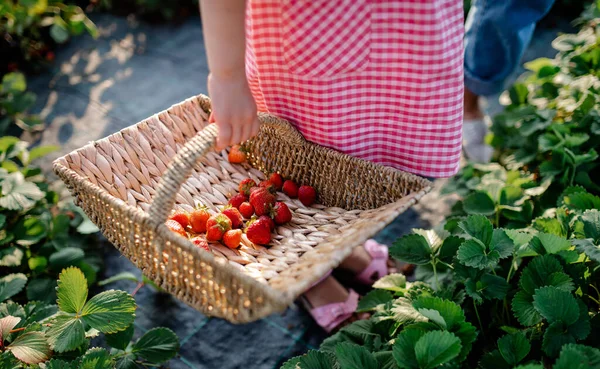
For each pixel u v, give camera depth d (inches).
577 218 55.4
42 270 71.8
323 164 54.1
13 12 115.3
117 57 123.1
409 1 42.4
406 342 45.1
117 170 51.3
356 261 73.2
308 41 44.4
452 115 48.4
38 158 97.0
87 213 50.1
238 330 70.9
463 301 58.6
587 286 55.1
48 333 50.1
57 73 118.6
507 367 46.6
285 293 35.8
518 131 83.8
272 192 54.6
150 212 41.7
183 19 135.1
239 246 49.9
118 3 139.6
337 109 48.4
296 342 69.3
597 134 72.5
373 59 45.5
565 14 127.7
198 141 42.7
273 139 56.6
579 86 78.7
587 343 48.8
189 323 71.7
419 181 47.9
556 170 72.3
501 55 78.7
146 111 107.7
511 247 51.7
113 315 51.1
